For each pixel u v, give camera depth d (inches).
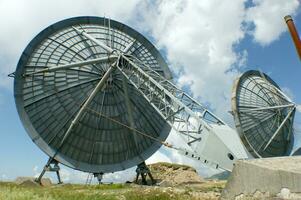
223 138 1556.3
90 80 2065.7
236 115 1776.6
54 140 1975.9
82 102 2037.4
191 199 1076.5
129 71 1988.2
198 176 2598.4
